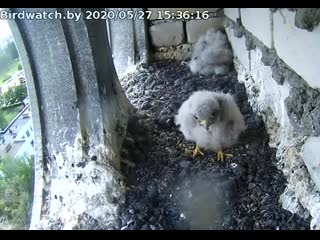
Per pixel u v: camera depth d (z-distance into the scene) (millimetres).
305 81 493
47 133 593
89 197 558
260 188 561
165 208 536
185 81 917
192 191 562
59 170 590
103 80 607
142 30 1005
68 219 541
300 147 542
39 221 547
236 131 644
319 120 458
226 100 643
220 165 622
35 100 577
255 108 748
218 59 923
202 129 628
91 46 557
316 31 430
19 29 536
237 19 845
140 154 645
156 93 872
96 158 577
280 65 581
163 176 598
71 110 576
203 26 1042
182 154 658
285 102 561
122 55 1023
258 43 702
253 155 635
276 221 498
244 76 840
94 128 587
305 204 496
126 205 544
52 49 547
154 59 1064
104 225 516
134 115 722
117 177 575
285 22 527
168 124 737
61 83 565
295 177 528
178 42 1070
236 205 536
